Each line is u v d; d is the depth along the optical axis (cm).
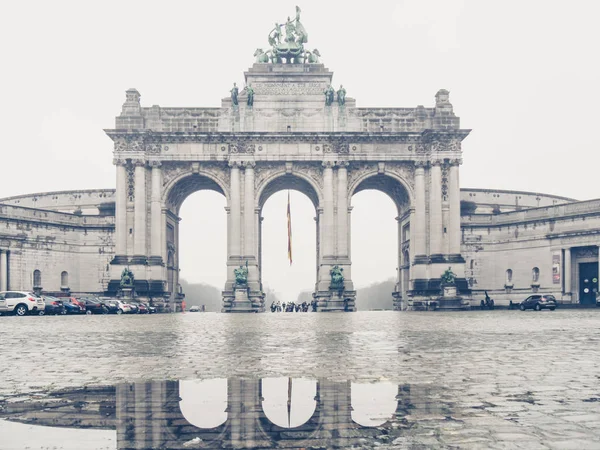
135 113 9162
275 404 1221
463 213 11062
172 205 9831
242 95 9312
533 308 8388
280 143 9188
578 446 889
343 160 9175
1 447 891
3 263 9438
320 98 9319
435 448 883
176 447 897
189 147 9200
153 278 9056
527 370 1691
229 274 9050
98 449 883
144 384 1485
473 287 10781
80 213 11675
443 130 9106
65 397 1309
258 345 2584
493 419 1071
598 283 9512
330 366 1808
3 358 2072
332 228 9131
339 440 933
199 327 4172
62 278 10494
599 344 2512
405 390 1374
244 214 9112
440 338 2917
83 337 3112
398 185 9619
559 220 9956
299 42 9631
